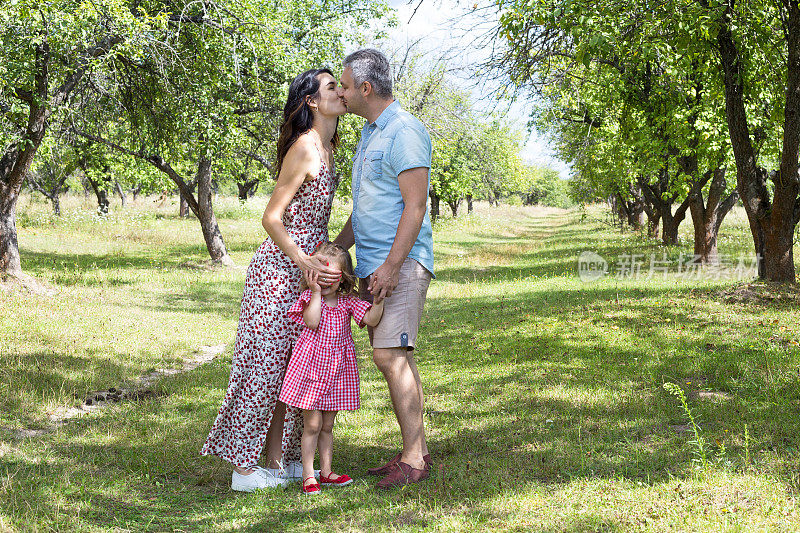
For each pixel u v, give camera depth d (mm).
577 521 2832
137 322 9508
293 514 3201
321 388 3525
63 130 13484
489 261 20812
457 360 7242
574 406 4984
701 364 5957
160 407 5562
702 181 17422
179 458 4121
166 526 3125
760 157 13148
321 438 3664
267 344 3650
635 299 10484
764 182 11109
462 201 54656
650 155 16078
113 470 3920
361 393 5938
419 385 3725
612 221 39000
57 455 4195
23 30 9688
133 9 12016
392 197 3580
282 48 13570
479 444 4238
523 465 3701
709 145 13312
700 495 3006
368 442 4434
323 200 3770
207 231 17734
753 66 10805
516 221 54500
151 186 28500
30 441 4453
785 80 10977
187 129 13016
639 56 9258
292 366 3547
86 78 11625
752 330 7527
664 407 4754
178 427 4855
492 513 2998
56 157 15484
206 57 12672
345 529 2965
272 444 3869
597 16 8359
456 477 3545
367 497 3355
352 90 3637
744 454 3570
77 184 38875
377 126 3635
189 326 9688
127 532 3027
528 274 16469
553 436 4250
